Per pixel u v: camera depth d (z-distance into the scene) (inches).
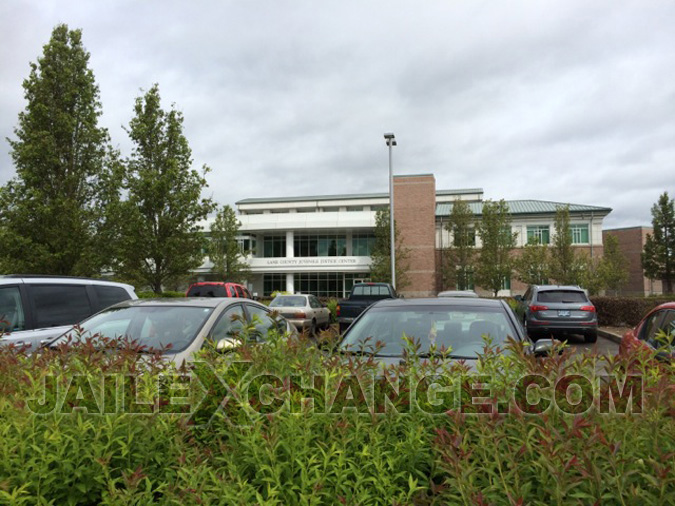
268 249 1958.7
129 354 115.0
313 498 75.6
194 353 124.1
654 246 1781.5
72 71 668.1
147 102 778.2
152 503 81.7
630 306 725.9
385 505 80.2
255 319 135.7
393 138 1135.6
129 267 759.1
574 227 1710.1
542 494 73.1
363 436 91.0
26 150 619.8
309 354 116.6
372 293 738.2
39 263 610.2
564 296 576.4
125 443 92.5
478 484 77.1
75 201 638.5
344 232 1894.7
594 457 71.3
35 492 84.0
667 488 69.4
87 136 661.9
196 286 641.6
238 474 81.5
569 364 95.5
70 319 273.3
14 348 144.3
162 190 749.9
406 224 1764.3
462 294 507.5
